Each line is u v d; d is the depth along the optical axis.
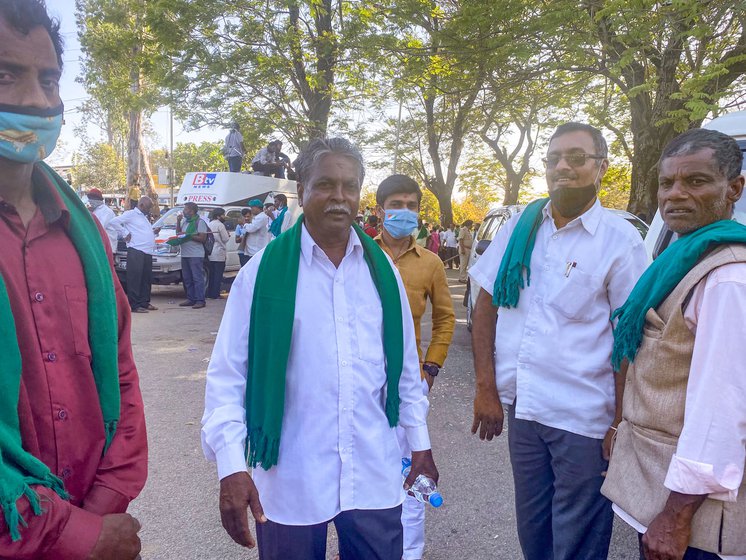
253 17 16.28
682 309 1.72
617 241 2.29
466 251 17.22
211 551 3.08
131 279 10.27
